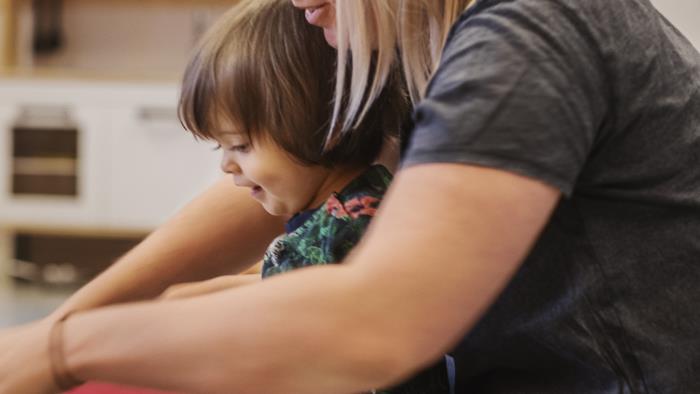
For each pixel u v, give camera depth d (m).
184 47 4.71
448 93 0.64
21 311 3.72
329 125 0.88
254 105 0.88
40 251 4.64
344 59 0.76
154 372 0.63
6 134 4.31
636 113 0.70
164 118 4.26
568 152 0.64
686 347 0.74
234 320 0.61
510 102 0.63
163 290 1.04
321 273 0.62
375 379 0.60
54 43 4.72
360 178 0.91
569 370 0.78
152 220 4.33
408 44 0.77
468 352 0.83
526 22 0.66
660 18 0.78
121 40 4.71
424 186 0.62
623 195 0.72
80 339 0.65
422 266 0.60
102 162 4.31
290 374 0.61
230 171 0.94
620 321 0.73
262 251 1.07
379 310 0.60
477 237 0.61
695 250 0.73
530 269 0.75
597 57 0.68
